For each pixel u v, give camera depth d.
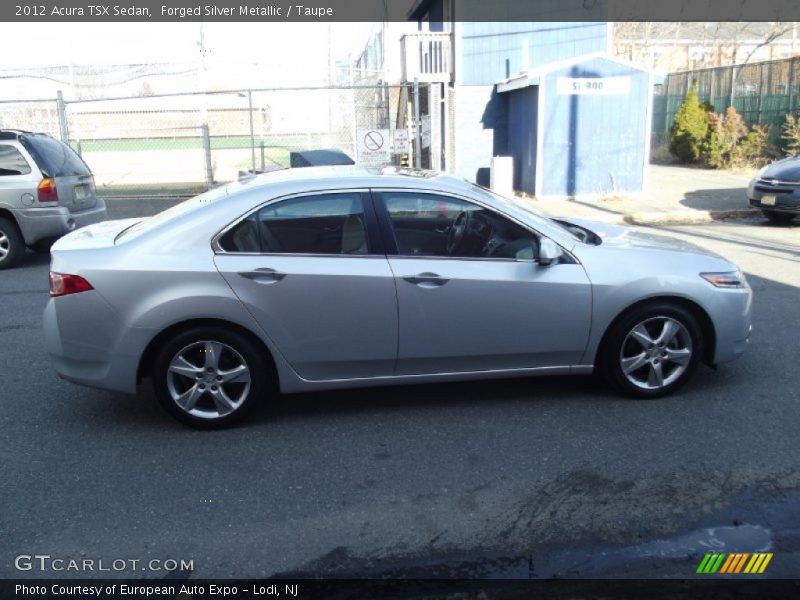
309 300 4.46
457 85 18.06
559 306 4.68
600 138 16.25
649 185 18.02
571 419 4.68
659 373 4.91
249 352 4.50
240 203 4.52
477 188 4.93
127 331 4.38
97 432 4.64
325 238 4.55
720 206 14.46
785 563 3.21
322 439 4.48
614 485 3.85
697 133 22.19
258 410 4.93
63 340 4.45
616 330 4.80
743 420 4.61
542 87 15.83
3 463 4.23
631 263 4.78
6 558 3.31
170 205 15.45
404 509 3.67
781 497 3.70
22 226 9.87
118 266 4.38
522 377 5.10
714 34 30.78
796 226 12.50
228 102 30.23
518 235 4.73
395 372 4.70
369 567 3.22
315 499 3.78
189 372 4.48
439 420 4.71
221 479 4.00
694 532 3.43
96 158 26.41
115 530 3.53
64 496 3.85
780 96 20.83
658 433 4.45
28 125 22.44
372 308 4.52
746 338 5.05
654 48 31.30
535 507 3.66
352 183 4.62
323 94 24.19
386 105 21.44
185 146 30.83
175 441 4.49
